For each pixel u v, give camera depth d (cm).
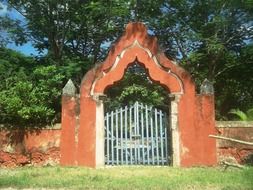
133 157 1609
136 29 1608
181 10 2089
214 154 1549
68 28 2195
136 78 2438
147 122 1619
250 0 1789
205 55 2119
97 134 1555
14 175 1312
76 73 2006
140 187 1069
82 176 1270
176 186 1080
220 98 2333
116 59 1595
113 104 2345
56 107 1708
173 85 1586
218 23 1983
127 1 1920
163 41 2183
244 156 1542
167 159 1600
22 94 1591
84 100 1575
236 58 2188
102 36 2291
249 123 1561
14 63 2097
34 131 1586
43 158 1570
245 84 2306
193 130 1560
